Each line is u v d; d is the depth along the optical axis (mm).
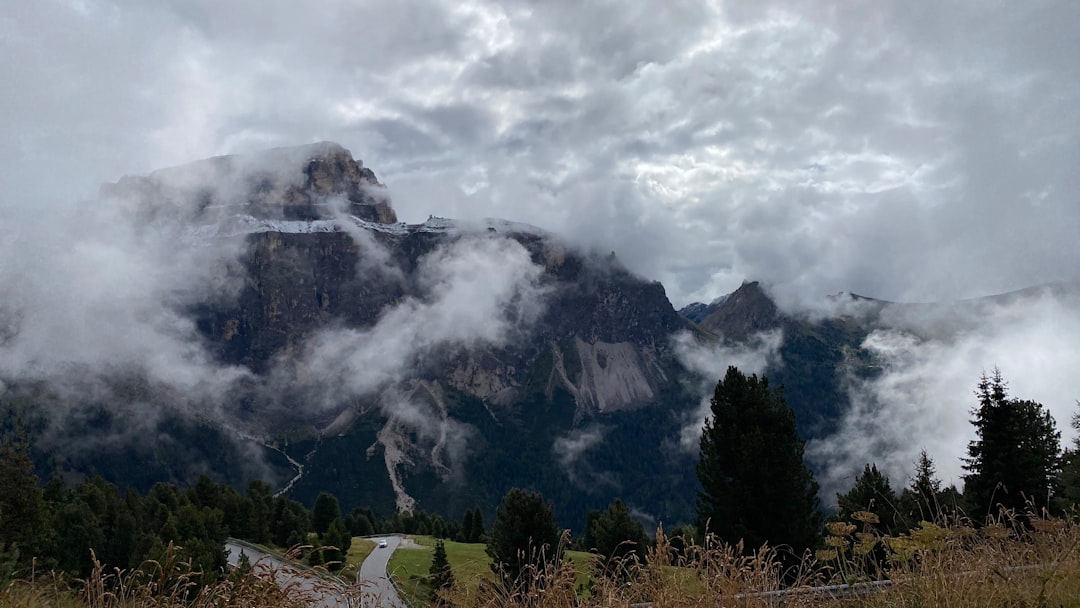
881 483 22875
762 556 8062
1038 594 7121
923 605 7230
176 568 7953
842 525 8945
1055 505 13453
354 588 7871
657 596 7434
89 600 7887
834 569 9023
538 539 29312
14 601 8750
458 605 8477
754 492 26750
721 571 7734
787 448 27328
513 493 31016
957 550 8070
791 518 26297
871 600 8016
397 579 9102
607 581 7832
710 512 28156
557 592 7750
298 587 7609
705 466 28609
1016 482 28297
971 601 7098
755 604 7535
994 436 29359
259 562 7664
